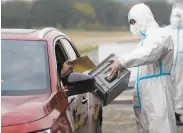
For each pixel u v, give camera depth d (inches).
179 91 406.9
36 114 184.2
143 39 262.7
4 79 216.8
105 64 249.6
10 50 231.8
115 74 244.2
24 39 238.5
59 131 188.4
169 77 263.9
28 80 216.8
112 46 719.1
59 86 217.0
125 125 434.0
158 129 259.3
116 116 478.6
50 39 243.4
